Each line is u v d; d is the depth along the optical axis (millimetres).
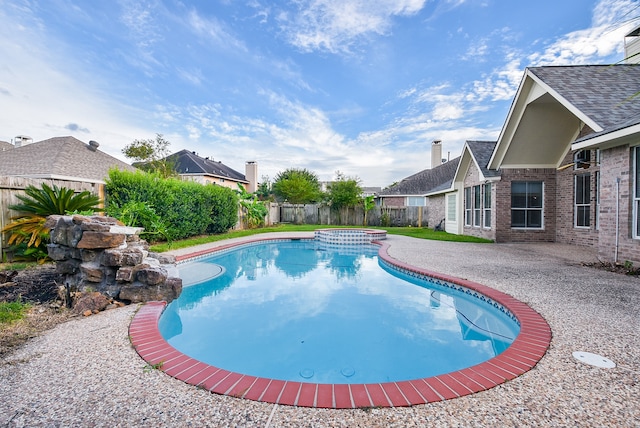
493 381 2787
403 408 2443
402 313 5641
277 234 17312
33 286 5695
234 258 11273
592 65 9992
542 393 2607
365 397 2574
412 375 3631
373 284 7629
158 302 4965
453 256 9461
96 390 2621
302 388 2695
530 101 10617
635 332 3779
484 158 13945
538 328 3896
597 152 10328
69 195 7086
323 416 2348
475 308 5777
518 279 6418
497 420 2291
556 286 5852
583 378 2818
